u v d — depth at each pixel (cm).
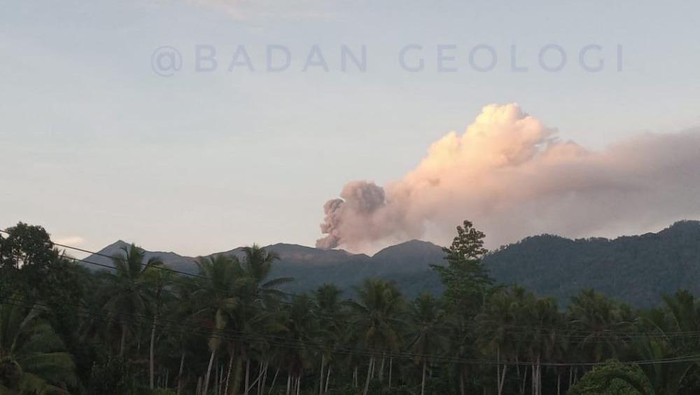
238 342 8169
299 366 9994
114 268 8150
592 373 7669
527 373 12962
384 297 9838
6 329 5481
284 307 9750
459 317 12025
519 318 11175
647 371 6644
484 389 11606
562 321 11462
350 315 10325
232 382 8138
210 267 8050
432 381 11481
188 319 8181
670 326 7162
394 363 12106
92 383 5941
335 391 10575
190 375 10969
